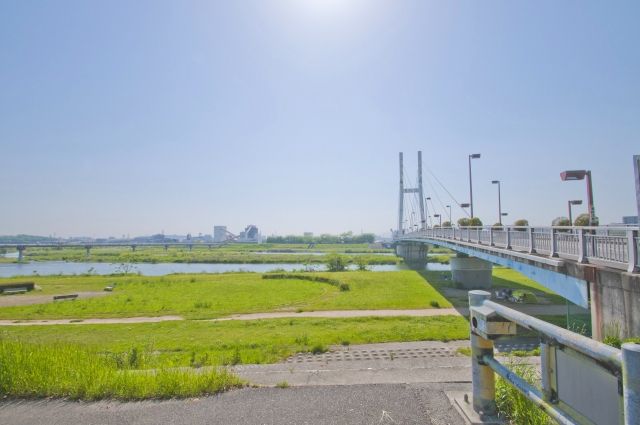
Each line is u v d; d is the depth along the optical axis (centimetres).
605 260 1084
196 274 5694
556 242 1463
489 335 437
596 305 1076
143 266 8744
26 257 12531
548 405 324
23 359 742
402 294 3369
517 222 3588
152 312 2789
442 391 624
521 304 2811
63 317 2634
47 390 633
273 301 3188
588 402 276
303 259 10112
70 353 876
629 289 915
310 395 620
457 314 2430
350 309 2706
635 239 929
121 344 1795
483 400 484
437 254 10981
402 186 10506
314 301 3142
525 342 1578
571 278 1245
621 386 237
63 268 8350
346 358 1378
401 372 803
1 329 2200
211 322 2336
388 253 12962
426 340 1716
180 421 530
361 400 591
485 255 2512
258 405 580
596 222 1827
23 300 3472
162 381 656
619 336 952
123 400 608
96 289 4172
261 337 1880
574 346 278
